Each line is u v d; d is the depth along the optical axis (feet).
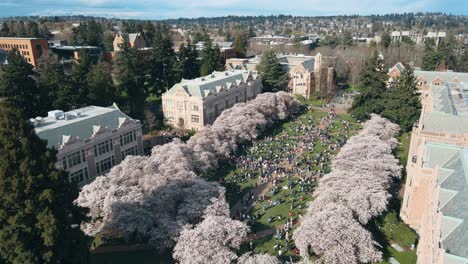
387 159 255.29
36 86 361.30
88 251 164.66
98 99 394.73
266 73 552.82
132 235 206.28
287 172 293.23
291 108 461.78
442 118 234.38
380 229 205.46
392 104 380.37
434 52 640.58
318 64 565.53
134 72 435.12
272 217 230.68
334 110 489.26
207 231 176.55
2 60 549.95
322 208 203.21
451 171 182.70
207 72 547.49
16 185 136.87
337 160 265.34
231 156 325.42
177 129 407.23
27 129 146.41
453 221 139.54
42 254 141.18
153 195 212.64
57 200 150.10
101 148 290.56
